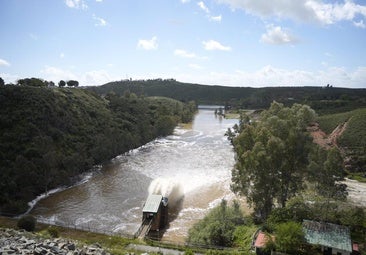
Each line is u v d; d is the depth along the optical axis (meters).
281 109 90.88
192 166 104.06
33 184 78.19
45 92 115.06
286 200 60.38
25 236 33.94
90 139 110.25
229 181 88.00
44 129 96.69
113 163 109.56
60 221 62.53
